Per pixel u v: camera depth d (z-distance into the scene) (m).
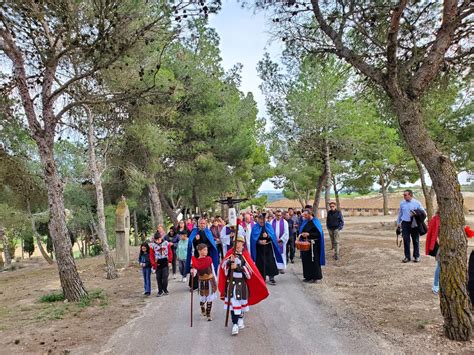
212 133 23.67
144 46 10.45
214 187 26.80
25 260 40.44
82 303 9.91
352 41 8.82
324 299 9.24
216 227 13.50
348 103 19.19
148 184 19.83
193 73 20.19
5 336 7.57
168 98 12.95
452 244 6.07
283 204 66.50
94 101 10.54
